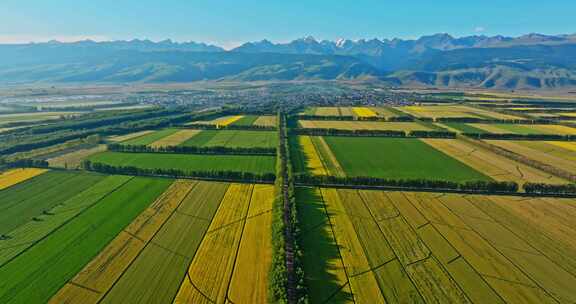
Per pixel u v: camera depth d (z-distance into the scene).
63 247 60.84
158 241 62.88
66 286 50.41
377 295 49.09
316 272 54.22
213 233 65.69
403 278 52.97
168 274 53.28
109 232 66.25
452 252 60.09
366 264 56.41
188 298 47.94
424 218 72.75
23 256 57.88
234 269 54.28
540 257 58.69
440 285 51.41
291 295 47.69
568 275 53.94
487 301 48.09
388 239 64.25
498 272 54.59
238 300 47.44
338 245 62.09
